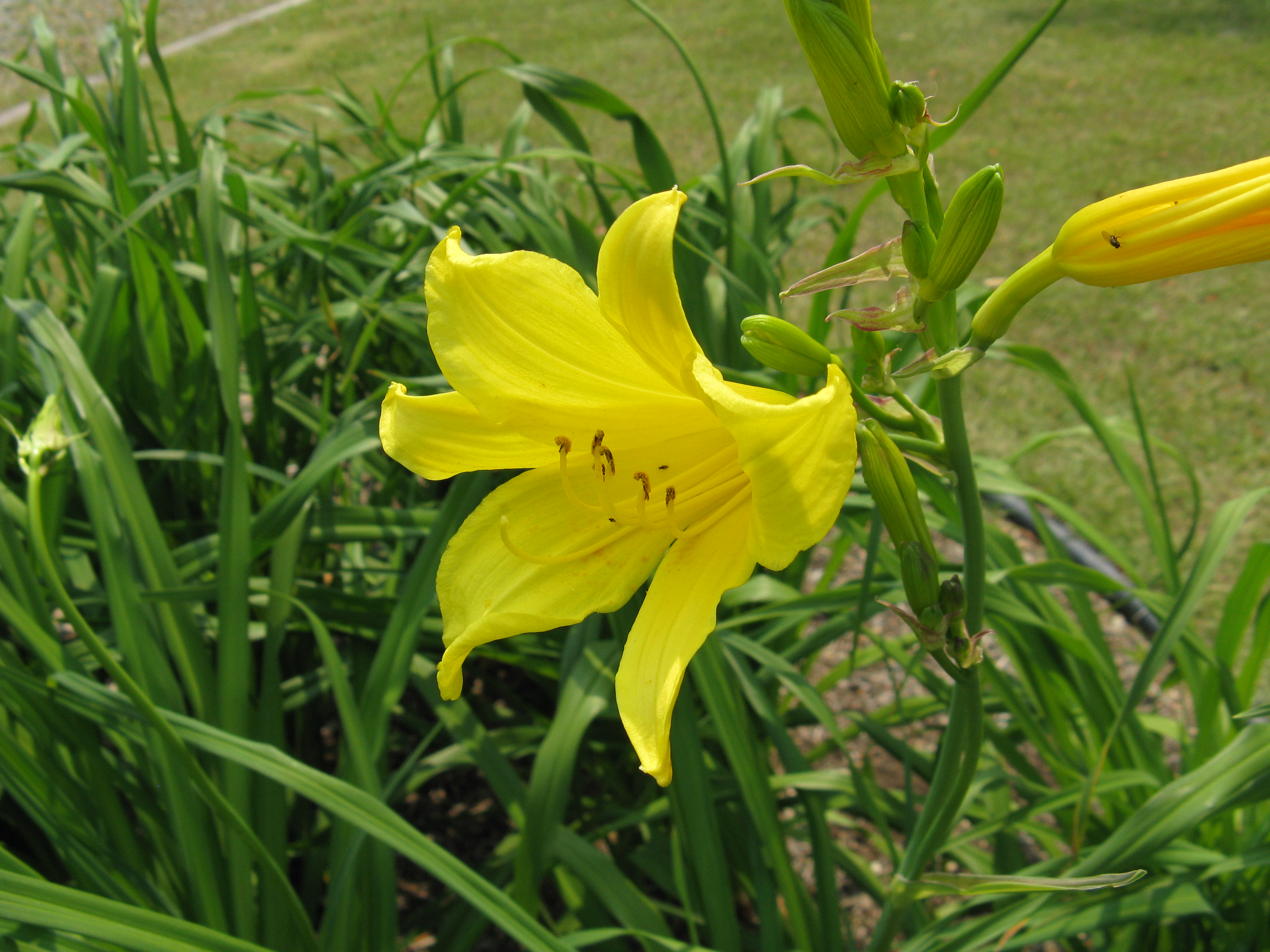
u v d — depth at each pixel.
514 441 0.26
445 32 2.08
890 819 0.46
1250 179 0.20
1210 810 0.31
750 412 0.21
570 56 1.86
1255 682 0.41
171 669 0.39
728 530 0.25
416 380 0.45
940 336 0.23
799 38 0.22
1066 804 0.40
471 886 0.30
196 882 0.33
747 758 0.38
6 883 0.25
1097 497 0.76
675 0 2.18
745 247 0.51
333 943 0.33
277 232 0.50
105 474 0.39
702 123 1.49
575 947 0.34
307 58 1.98
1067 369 0.90
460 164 0.57
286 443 0.60
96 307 0.46
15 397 0.50
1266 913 0.38
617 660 0.40
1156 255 0.21
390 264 0.53
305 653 0.52
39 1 2.21
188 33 2.28
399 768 0.56
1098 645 0.44
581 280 0.24
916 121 0.22
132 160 0.53
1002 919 0.34
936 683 0.49
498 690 0.54
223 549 0.37
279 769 0.30
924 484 0.43
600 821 0.47
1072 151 1.31
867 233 1.15
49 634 0.36
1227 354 0.90
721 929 0.36
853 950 0.41
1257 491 0.38
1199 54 1.61
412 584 0.40
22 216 0.49
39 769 0.35
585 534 0.27
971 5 1.95
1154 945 0.42
